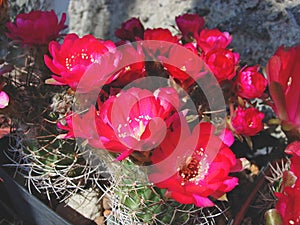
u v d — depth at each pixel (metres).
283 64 0.28
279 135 0.46
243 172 0.42
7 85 0.37
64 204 0.39
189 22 0.38
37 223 0.41
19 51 0.46
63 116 0.34
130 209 0.32
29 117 0.36
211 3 0.49
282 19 0.46
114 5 0.55
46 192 0.39
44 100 0.37
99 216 0.39
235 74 0.37
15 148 0.38
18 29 0.35
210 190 0.27
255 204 0.39
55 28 0.36
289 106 0.28
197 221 0.35
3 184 0.44
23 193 0.38
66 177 0.37
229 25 0.48
